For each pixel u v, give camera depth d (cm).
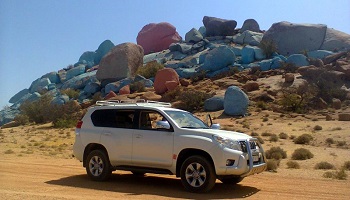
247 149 991
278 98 5044
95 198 872
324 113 4284
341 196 976
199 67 7100
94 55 10331
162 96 6009
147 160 1054
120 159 1097
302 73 5638
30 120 6047
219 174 960
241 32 9319
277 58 6512
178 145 1011
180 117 1092
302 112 4428
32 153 2200
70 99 7575
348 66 5634
